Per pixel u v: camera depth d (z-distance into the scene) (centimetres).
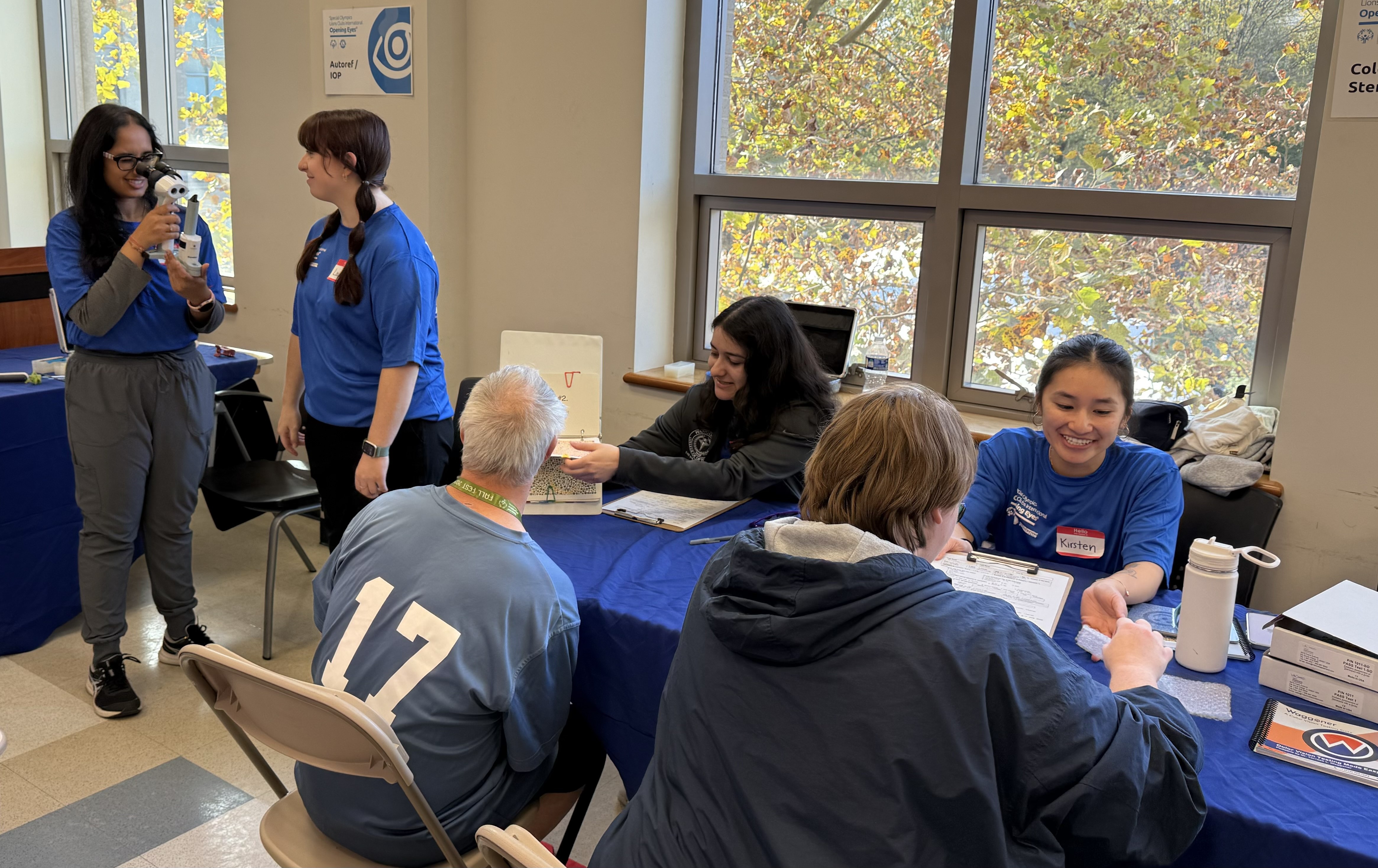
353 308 246
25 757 237
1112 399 186
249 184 431
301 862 147
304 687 129
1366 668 135
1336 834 113
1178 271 284
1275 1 259
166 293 251
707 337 365
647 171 338
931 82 310
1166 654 136
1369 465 237
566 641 152
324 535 373
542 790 167
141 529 310
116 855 206
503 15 354
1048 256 302
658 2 328
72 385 246
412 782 132
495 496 153
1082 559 198
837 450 119
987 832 99
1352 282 233
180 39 486
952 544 190
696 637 118
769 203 346
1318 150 240
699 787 110
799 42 332
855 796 100
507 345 214
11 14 529
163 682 275
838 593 105
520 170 362
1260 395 277
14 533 280
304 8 393
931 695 101
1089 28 285
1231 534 228
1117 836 103
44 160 554
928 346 323
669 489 211
